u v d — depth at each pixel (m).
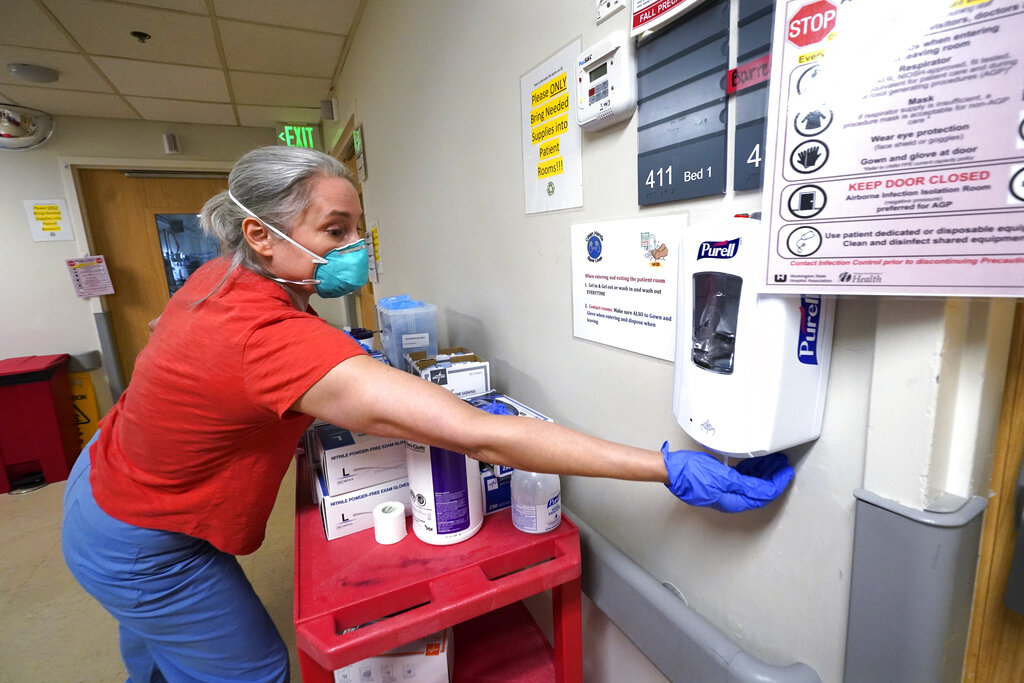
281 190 0.69
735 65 0.59
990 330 0.47
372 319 3.51
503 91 1.15
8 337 3.33
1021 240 0.37
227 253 0.78
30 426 2.89
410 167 1.94
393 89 2.02
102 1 2.03
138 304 3.84
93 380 3.60
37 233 3.36
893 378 0.49
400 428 0.59
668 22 0.67
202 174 3.94
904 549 0.49
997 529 0.53
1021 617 0.54
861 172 0.43
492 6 1.15
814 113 0.45
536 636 1.17
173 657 0.94
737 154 0.60
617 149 0.81
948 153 0.39
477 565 0.79
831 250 0.46
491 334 1.39
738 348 0.54
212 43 2.50
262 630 0.97
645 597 0.81
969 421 0.49
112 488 0.81
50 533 2.35
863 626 0.54
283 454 0.81
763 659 0.69
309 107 3.71
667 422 0.79
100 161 3.53
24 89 2.87
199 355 0.65
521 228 1.16
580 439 0.62
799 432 0.56
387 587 0.74
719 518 0.74
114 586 0.83
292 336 0.62
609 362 0.91
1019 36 0.35
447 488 0.83
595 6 0.81
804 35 0.45
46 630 1.70
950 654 0.52
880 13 0.41
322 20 2.38
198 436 0.72
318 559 0.82
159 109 3.43
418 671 0.95
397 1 1.84
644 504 0.90
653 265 0.77
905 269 0.42
